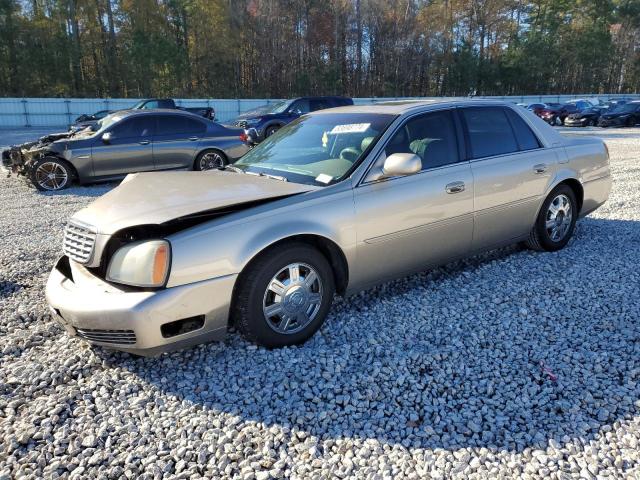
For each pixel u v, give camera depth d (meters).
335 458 2.29
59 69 39.97
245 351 3.18
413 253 3.80
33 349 3.29
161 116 9.98
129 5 43.31
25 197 8.78
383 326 3.52
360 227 3.43
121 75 43.06
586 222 6.19
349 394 2.77
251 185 3.46
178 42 46.44
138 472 2.23
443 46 56.62
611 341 3.25
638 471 2.18
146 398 2.75
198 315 2.88
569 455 2.28
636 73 66.44
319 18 50.78
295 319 3.26
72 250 3.11
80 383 2.91
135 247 2.85
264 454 2.32
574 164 4.93
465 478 2.16
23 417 2.60
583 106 29.64
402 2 55.06
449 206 3.90
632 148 15.41
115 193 3.47
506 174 4.30
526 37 58.28
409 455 2.31
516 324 3.51
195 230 2.91
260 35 48.66
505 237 4.49
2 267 4.87
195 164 10.29
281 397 2.75
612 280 4.24
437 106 4.13
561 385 2.79
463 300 3.91
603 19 61.16
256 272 3.04
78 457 2.31
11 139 20.42
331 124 4.17
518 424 2.51
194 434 2.46
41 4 41.19
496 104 4.55
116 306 2.73
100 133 9.52
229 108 31.86
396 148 3.72
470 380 2.87
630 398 2.65
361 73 55.00
